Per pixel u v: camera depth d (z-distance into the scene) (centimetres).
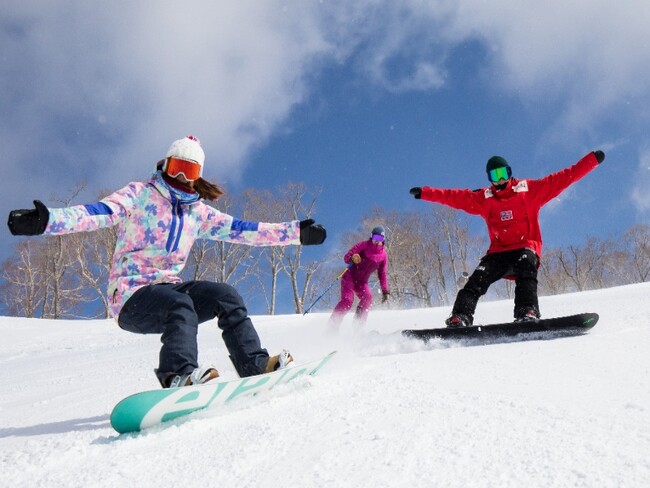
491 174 423
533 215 417
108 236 2639
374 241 625
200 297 235
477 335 358
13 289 3077
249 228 266
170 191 237
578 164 410
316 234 274
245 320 237
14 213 185
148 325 225
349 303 620
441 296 3338
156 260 234
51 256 2795
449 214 3419
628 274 3638
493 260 418
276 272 2817
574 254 3709
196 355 214
